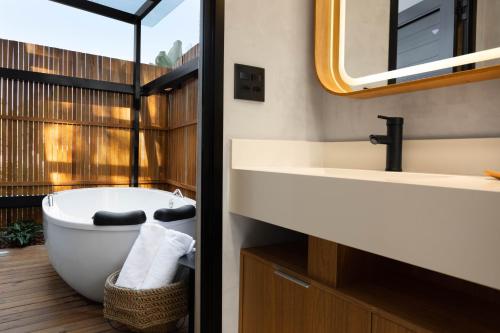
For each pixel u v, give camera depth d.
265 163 1.34
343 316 0.91
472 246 0.59
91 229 2.10
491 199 0.56
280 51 1.39
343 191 0.84
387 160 1.19
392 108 1.28
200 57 1.27
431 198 0.65
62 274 2.36
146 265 1.84
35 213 4.16
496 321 0.78
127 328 1.93
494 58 0.96
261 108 1.34
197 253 1.35
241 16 1.28
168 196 3.46
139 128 4.74
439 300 0.89
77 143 4.35
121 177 4.65
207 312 1.26
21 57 4.00
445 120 1.11
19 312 2.13
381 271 1.05
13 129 3.99
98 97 4.49
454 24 1.07
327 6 1.43
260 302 1.20
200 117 1.27
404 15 1.21
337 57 1.43
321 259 1.00
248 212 1.18
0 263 3.10
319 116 1.53
